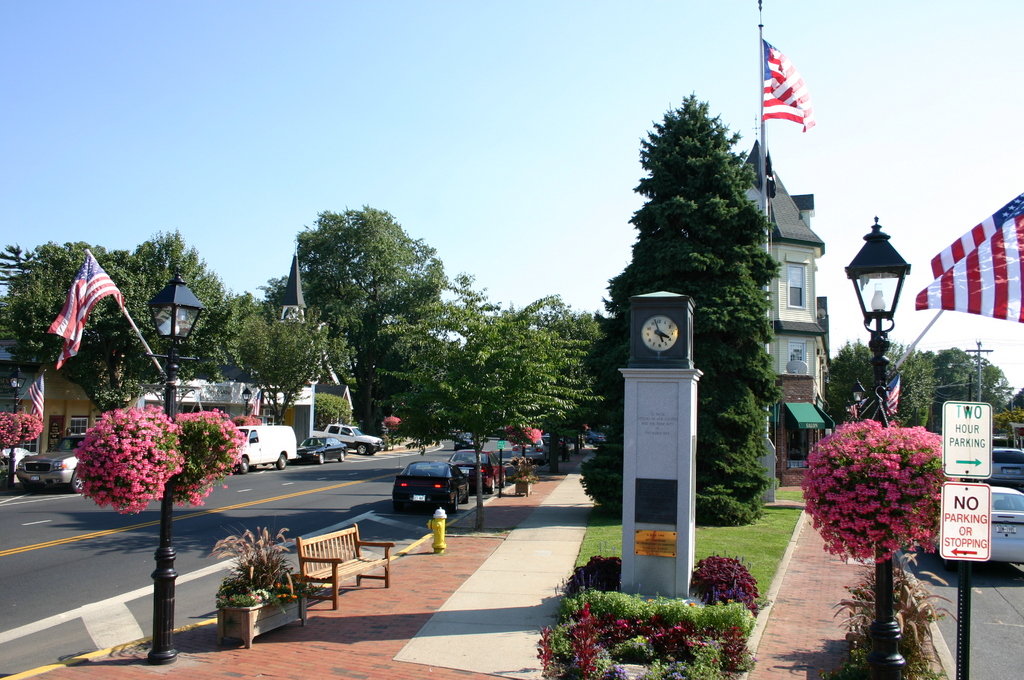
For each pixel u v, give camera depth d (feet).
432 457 155.43
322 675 24.98
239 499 76.07
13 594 36.47
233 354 130.93
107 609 34.19
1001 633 32.40
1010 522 43.06
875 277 26.84
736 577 32.50
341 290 203.41
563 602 30.50
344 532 37.78
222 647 28.25
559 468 129.70
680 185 65.10
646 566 32.22
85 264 35.22
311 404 170.09
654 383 33.06
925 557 50.85
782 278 97.50
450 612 32.94
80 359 94.73
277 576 30.17
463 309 59.52
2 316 109.29
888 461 22.36
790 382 95.14
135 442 26.45
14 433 83.25
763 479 61.16
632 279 65.10
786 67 65.26
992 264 25.80
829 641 29.07
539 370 57.26
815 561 45.09
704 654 24.73
